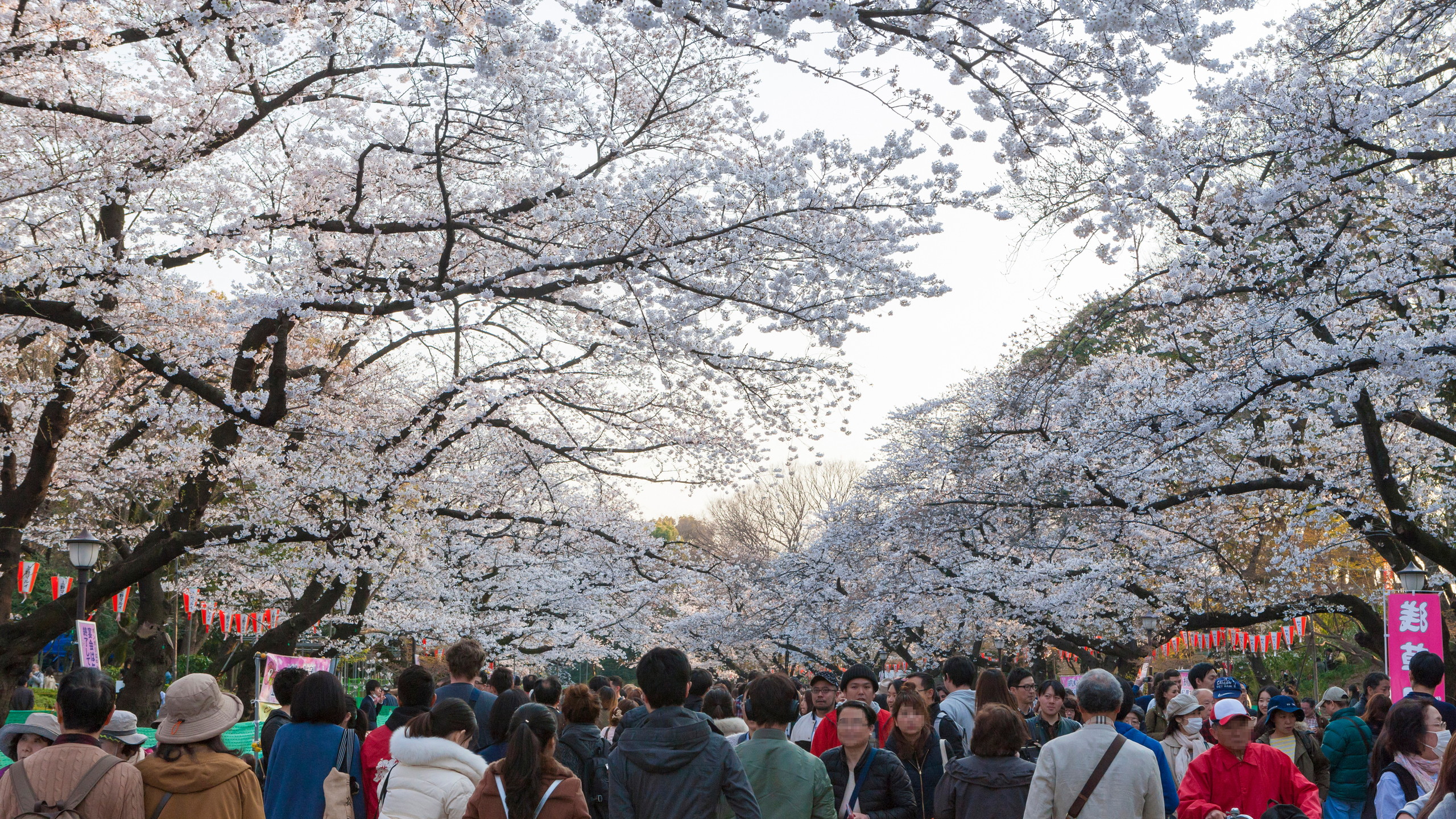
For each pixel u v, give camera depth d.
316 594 18.69
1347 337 11.34
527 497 19.44
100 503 18.11
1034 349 17.11
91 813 3.58
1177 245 13.16
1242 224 12.06
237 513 17.75
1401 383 13.33
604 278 9.53
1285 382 10.89
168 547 12.84
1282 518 18.62
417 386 17.38
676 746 4.02
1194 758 5.88
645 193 9.28
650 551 20.00
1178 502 14.02
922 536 18.02
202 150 10.84
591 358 14.78
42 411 14.72
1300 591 17.12
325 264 10.38
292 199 12.10
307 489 14.74
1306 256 11.77
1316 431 16.03
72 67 10.64
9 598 12.83
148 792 3.87
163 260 11.36
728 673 35.19
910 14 6.57
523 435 14.94
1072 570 17.45
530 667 27.98
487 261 11.69
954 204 8.78
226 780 3.96
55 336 12.78
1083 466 13.33
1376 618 15.40
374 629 21.42
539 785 4.15
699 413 15.57
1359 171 9.56
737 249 9.41
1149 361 13.97
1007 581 18.53
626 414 15.58
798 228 9.40
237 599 22.73
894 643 23.78
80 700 3.74
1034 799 4.71
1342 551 24.67
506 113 10.84
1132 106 7.30
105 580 12.46
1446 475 16.55
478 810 4.21
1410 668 6.50
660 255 9.32
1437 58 10.96
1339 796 6.63
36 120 10.74
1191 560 17.30
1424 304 12.41
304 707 5.05
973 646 23.89
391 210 12.51
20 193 9.96
